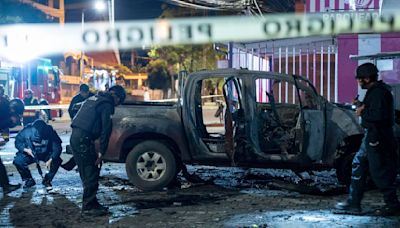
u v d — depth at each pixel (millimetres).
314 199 7383
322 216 6309
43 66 23516
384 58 10719
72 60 42688
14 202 7305
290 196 7598
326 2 13445
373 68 6180
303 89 7895
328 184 8523
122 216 6430
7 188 8117
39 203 7227
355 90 13234
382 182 6203
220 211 6652
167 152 7992
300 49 14492
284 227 5785
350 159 7762
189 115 8000
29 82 21594
